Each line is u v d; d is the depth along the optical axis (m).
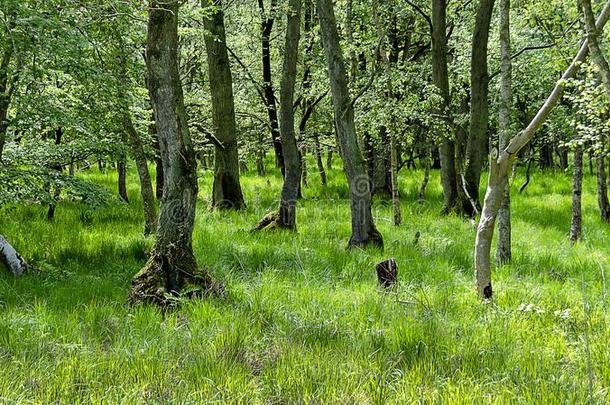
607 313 6.46
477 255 7.04
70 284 7.32
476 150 15.61
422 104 13.12
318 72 17.08
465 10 17.56
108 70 9.20
